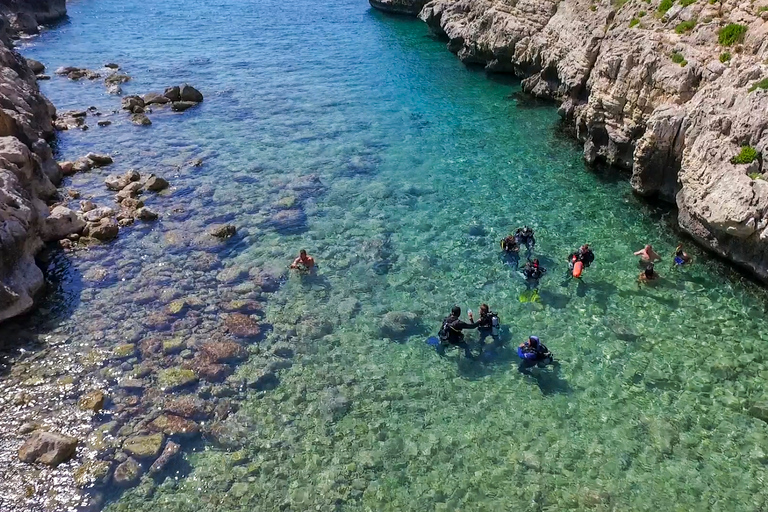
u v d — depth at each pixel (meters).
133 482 15.02
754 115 22.11
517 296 22.22
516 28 47.09
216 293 22.27
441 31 63.56
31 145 29.69
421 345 19.86
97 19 72.81
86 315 20.92
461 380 18.42
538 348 18.58
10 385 17.75
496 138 37.12
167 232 26.19
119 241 25.41
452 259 24.48
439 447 16.09
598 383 18.19
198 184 30.67
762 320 20.52
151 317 20.86
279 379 18.38
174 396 17.56
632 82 29.12
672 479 15.11
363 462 15.66
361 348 19.72
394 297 22.23
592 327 20.53
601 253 24.61
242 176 31.69
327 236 26.14
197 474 15.27
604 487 14.91
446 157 34.38
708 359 18.97
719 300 21.56
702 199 23.30
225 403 17.41
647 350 19.44
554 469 15.42
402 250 25.11
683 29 27.42
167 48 59.28
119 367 18.61
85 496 14.62
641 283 22.61
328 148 35.62
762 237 20.58
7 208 22.20
